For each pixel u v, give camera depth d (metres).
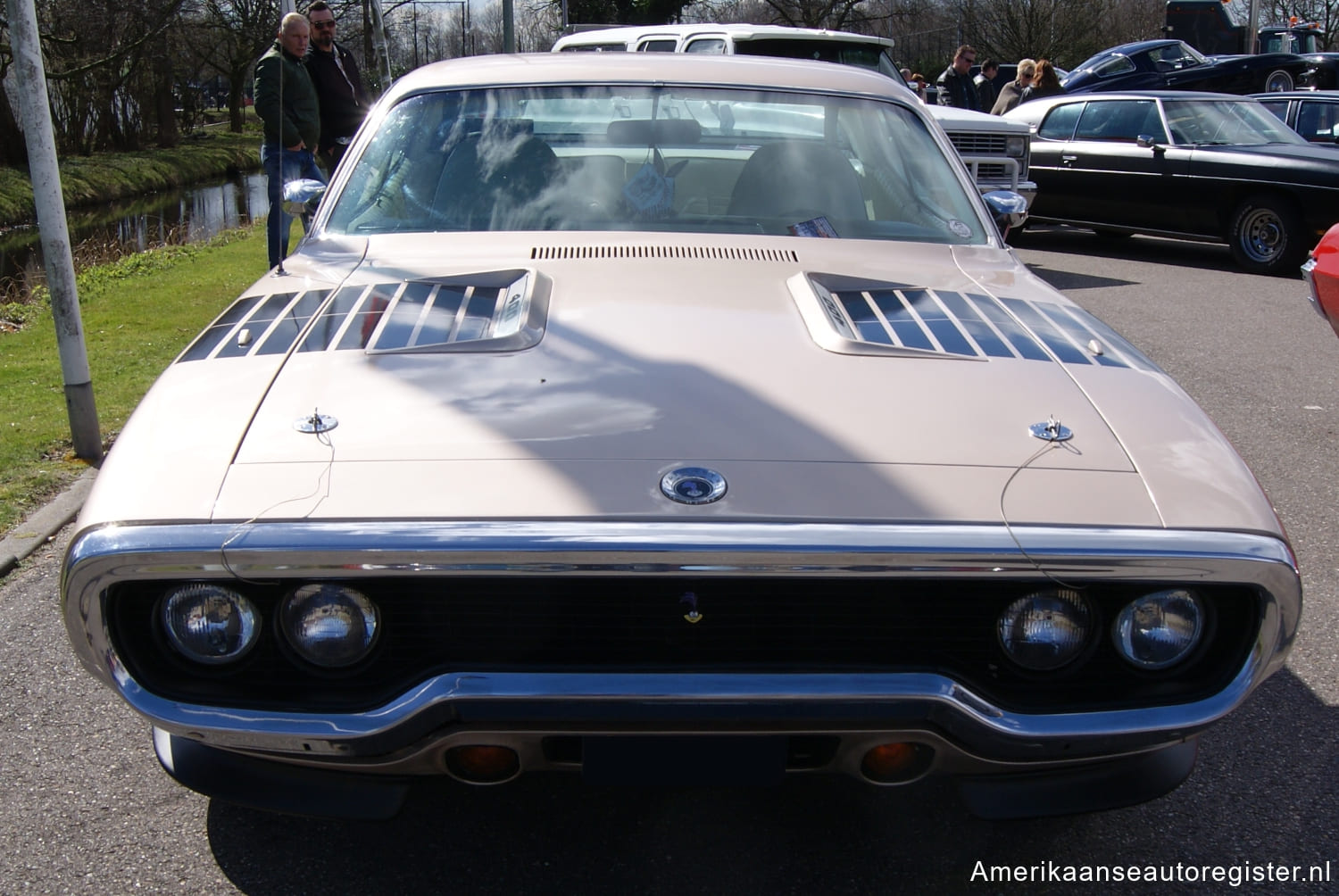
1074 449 2.04
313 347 2.35
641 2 47.75
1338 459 5.07
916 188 3.37
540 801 2.55
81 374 4.83
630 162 3.27
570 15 48.19
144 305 8.45
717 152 3.32
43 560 3.94
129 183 27.38
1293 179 9.90
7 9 4.45
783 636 1.91
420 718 1.86
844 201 3.28
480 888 2.27
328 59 8.55
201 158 35.41
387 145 3.32
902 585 1.89
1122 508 1.91
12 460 4.82
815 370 2.26
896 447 2.01
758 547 1.77
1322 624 3.48
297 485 1.89
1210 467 2.04
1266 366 6.77
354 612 1.88
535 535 1.78
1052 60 39.59
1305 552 4.05
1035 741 1.90
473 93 3.41
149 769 2.70
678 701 1.84
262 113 7.45
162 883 2.29
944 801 2.58
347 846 2.40
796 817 2.51
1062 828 2.49
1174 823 2.52
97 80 31.28
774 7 48.53
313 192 3.42
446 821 2.49
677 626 1.89
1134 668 1.95
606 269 2.79
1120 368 2.39
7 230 20.08
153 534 1.81
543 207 3.16
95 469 4.79
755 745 1.93
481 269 2.80
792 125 3.40
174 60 37.66
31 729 2.87
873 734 1.91
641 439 2.00
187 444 2.01
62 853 2.38
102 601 1.85
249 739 1.88
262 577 1.81
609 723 1.88
